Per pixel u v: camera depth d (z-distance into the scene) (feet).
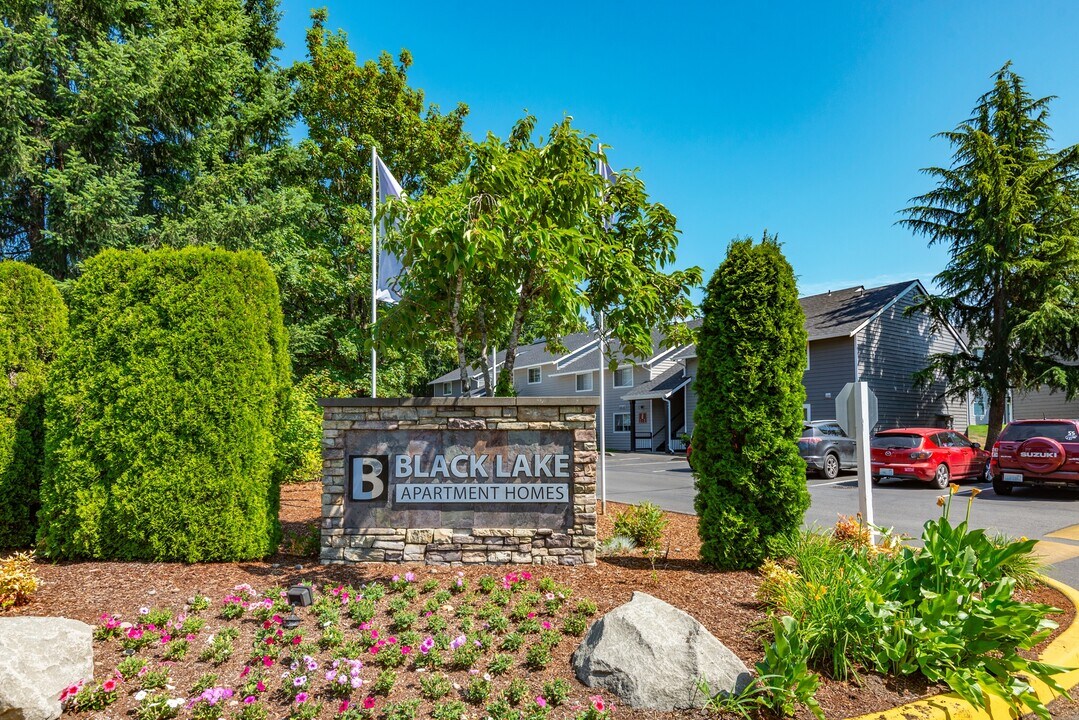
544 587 16.33
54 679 10.44
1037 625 12.07
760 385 18.70
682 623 12.20
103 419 19.26
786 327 18.85
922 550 14.24
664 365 100.73
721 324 19.21
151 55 51.37
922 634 11.89
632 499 43.73
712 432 19.12
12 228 53.57
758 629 13.83
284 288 58.49
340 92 68.54
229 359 19.54
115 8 53.93
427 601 15.39
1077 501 40.34
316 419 41.24
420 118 72.90
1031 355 65.62
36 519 21.57
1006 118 69.46
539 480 19.22
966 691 11.19
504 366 21.52
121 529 19.10
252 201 58.03
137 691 11.18
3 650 10.11
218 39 58.95
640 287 21.61
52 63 51.55
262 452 19.81
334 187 70.74
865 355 72.23
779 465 18.52
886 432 50.96
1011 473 42.70
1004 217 64.13
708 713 10.78
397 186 29.58
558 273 17.39
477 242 16.57
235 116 66.28
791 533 18.42
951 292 71.31
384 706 10.73
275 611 14.60
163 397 19.22
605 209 22.65
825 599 12.80
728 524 18.58
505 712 10.55
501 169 18.13
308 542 20.20
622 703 11.11
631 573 18.11
